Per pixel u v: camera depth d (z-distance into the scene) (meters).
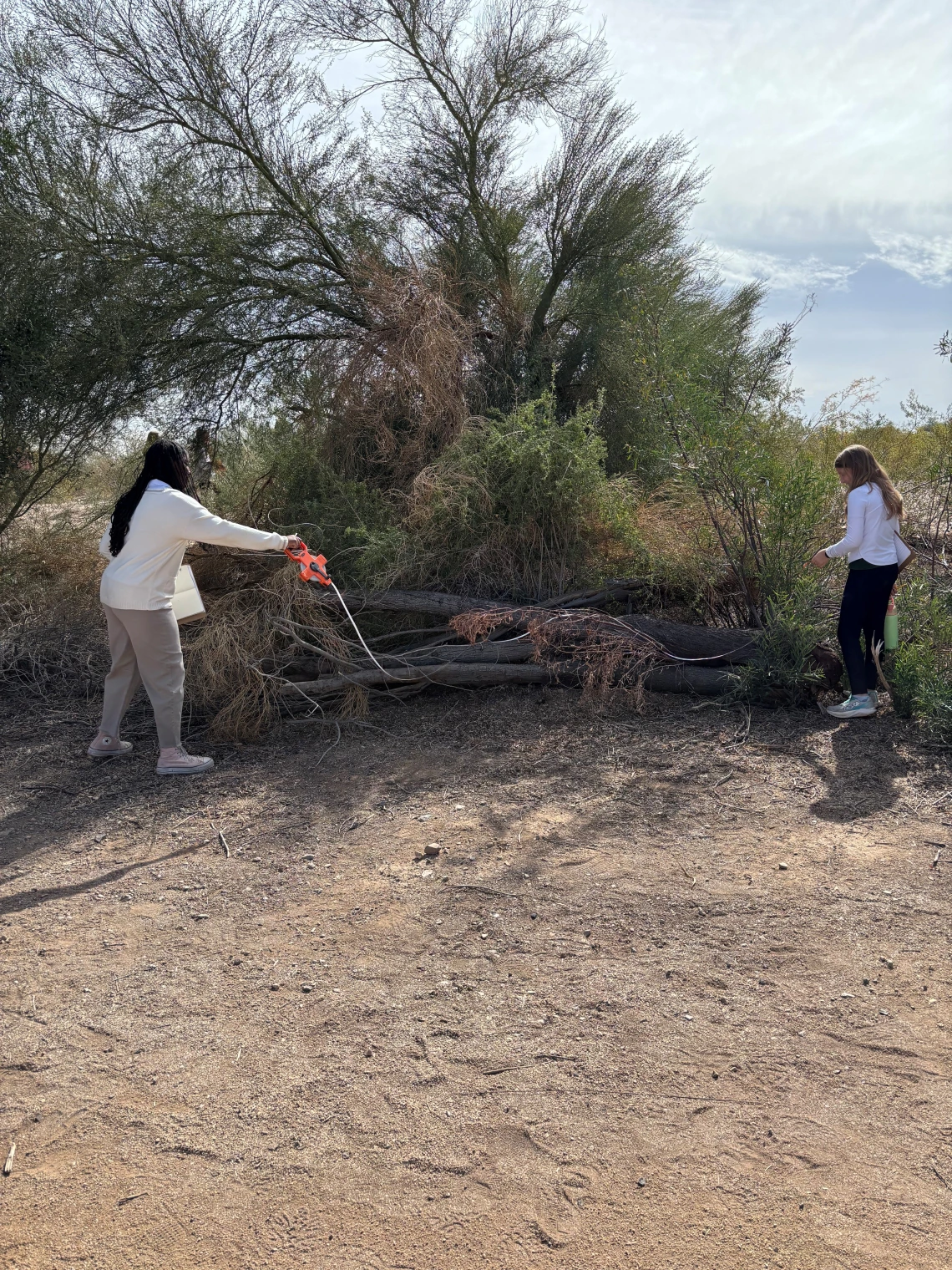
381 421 7.63
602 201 9.18
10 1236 2.22
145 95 8.21
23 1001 3.20
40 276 7.66
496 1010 3.05
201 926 3.68
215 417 9.04
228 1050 2.90
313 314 8.90
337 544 6.85
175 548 5.05
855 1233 2.15
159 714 5.20
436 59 8.88
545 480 6.81
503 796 4.77
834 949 3.32
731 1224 2.19
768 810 4.46
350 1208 2.28
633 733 5.45
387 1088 2.70
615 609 6.62
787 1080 2.67
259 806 4.82
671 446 6.68
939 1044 2.79
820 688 5.72
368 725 5.83
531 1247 2.16
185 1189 2.36
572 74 9.12
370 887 3.93
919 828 4.20
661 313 8.82
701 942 3.40
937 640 5.80
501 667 6.05
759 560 6.36
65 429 8.20
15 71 7.83
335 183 8.78
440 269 8.73
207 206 8.23
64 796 5.03
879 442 8.45
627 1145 2.45
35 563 7.86
